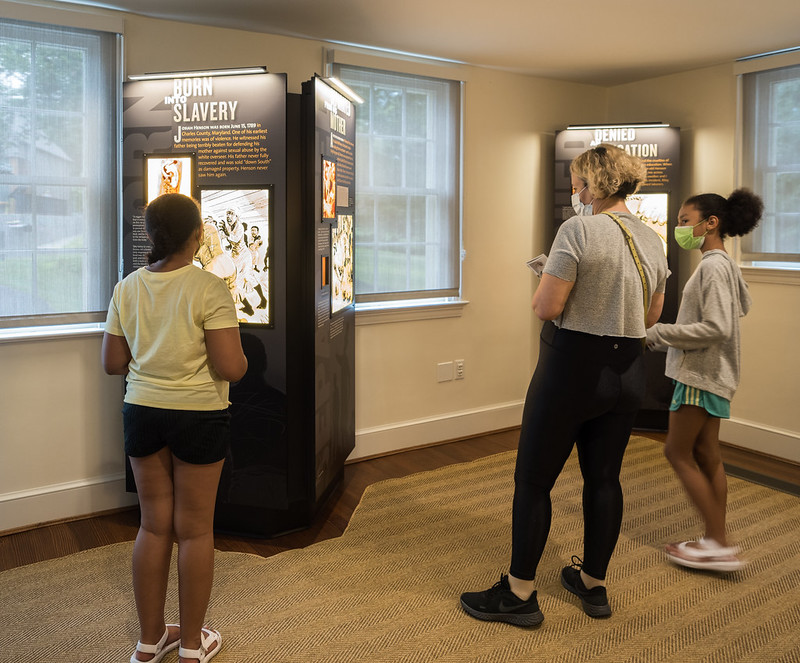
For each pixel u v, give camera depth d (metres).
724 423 4.57
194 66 3.54
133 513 3.46
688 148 4.71
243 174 2.99
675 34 3.79
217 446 2.01
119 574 2.80
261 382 3.07
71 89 3.23
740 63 4.31
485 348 4.80
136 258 3.14
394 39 3.88
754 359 4.39
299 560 2.93
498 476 3.95
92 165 3.31
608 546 2.42
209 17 3.42
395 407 4.41
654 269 2.27
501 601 2.42
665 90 4.81
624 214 2.28
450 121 4.44
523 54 4.21
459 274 4.59
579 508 3.46
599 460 2.38
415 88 4.27
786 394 4.24
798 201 4.15
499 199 4.74
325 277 3.22
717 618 2.47
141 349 1.99
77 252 3.30
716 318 2.55
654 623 2.44
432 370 4.55
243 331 3.07
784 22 3.58
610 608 2.49
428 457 4.32
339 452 3.64
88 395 3.37
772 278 4.24
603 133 4.63
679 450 2.75
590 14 3.44
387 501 3.58
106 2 3.18
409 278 4.38
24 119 3.12
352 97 3.55
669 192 4.59
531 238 4.95
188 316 1.95
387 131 4.19
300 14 3.40
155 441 1.99
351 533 3.19
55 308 3.27
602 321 2.18
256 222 2.99
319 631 2.39
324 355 3.25
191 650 2.09
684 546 2.87
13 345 3.17
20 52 3.09
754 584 2.72
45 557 2.96
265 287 3.01
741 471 4.02
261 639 2.34
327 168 3.18
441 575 2.80
